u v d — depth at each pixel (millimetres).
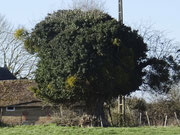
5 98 68312
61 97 53938
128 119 61062
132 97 67625
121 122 59125
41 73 55688
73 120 51656
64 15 58406
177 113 64938
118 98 62406
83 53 52219
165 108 64625
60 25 57188
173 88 66812
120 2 59156
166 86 62500
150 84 62094
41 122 64750
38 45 58312
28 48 59281
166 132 39062
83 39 52969
